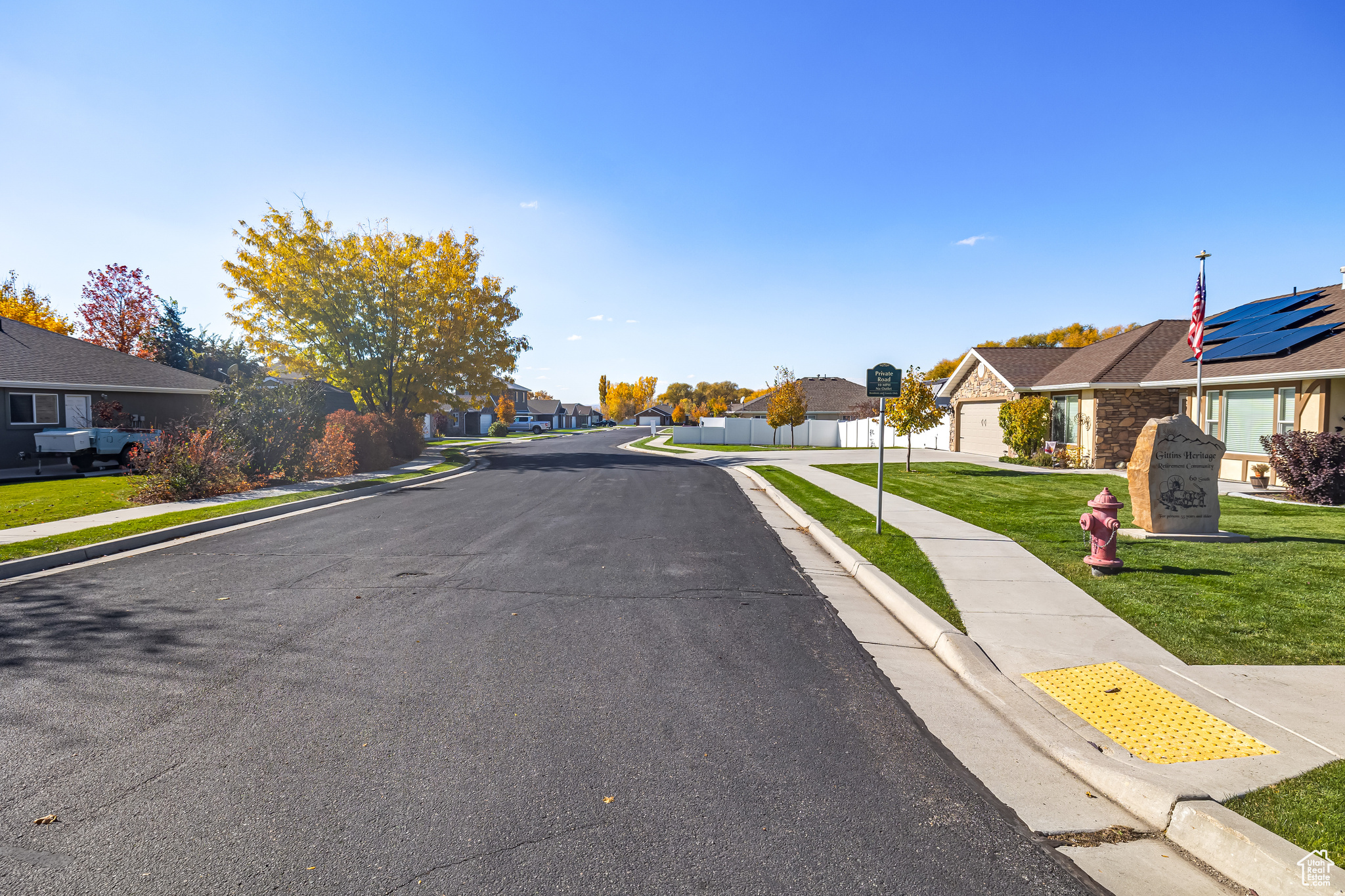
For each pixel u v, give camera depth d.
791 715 4.47
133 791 3.52
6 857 2.98
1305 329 16.03
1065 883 2.89
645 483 19.22
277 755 3.89
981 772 3.79
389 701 4.61
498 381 34.09
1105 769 3.61
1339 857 2.80
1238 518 11.16
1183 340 21.33
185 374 27.62
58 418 22.53
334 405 39.28
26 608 6.68
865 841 3.16
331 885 2.83
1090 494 14.81
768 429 49.06
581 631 6.09
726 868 2.96
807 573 8.37
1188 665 5.04
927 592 6.96
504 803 3.44
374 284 29.58
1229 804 3.23
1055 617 6.16
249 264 29.05
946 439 31.52
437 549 9.60
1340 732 3.96
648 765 3.81
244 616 6.45
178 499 14.05
